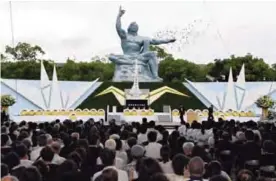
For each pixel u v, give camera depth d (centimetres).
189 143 1736
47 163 1474
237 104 7988
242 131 2553
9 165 1465
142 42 9075
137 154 1683
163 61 11781
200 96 8350
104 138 2355
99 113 6388
